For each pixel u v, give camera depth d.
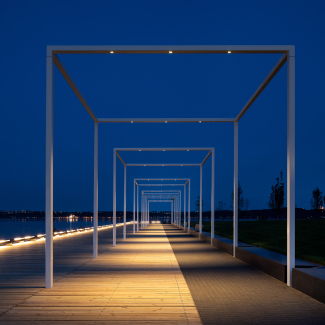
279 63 7.48
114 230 15.14
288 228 6.92
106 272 8.14
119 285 6.66
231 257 11.24
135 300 5.56
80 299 5.61
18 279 7.24
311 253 10.17
